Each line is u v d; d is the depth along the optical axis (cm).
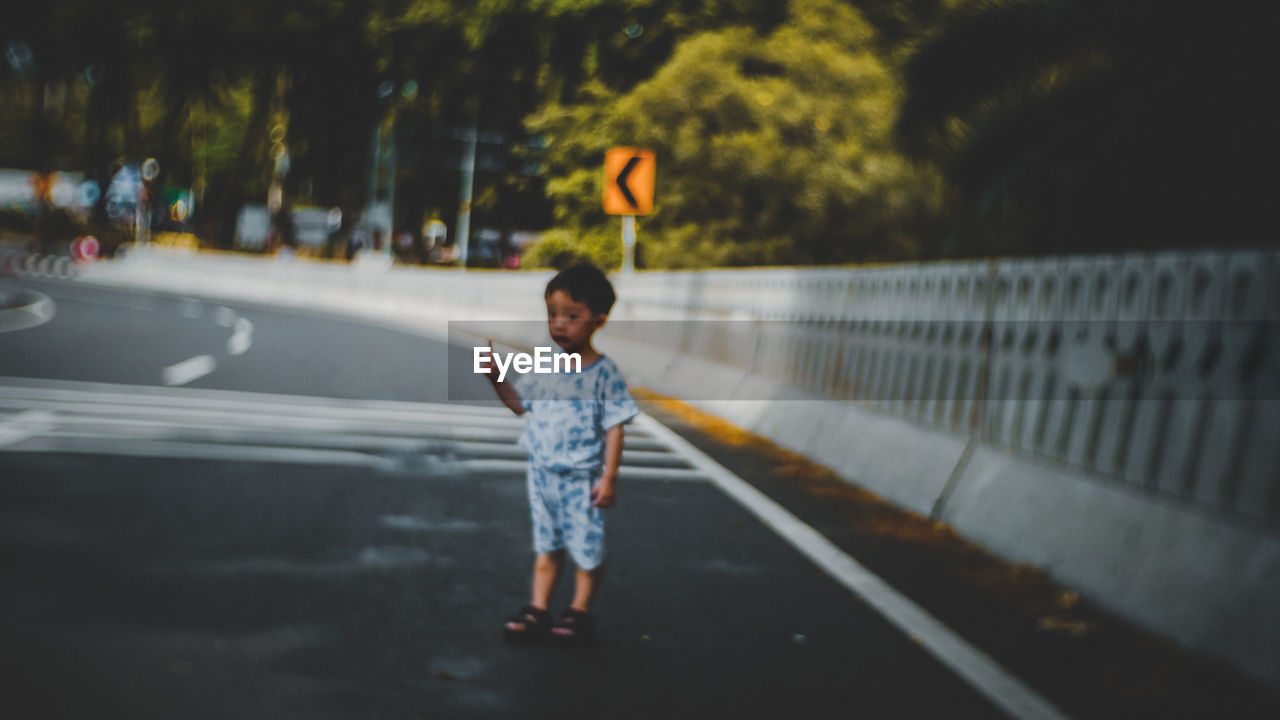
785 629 512
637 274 1814
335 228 6372
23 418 982
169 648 447
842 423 976
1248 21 1188
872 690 439
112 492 713
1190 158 1262
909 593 577
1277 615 457
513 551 629
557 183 3250
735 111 2991
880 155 2928
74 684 406
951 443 786
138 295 3441
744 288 1345
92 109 4819
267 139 5591
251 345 1897
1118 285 629
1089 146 1348
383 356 1833
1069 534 611
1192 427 557
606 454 480
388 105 4347
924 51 1452
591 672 447
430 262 6047
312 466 846
